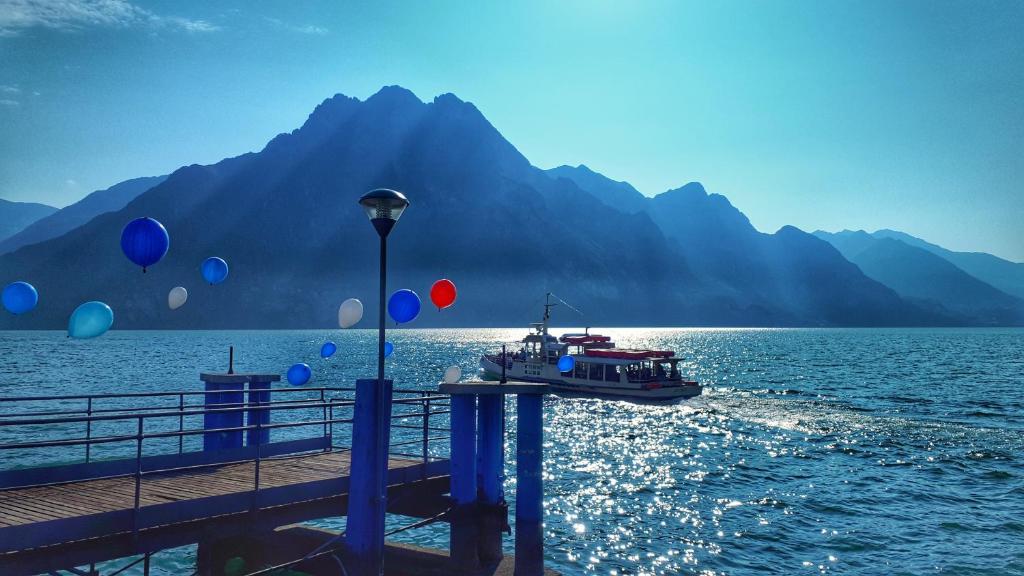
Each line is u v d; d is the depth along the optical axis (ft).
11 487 33.68
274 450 46.62
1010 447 120.78
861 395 217.15
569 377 216.95
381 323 32.73
